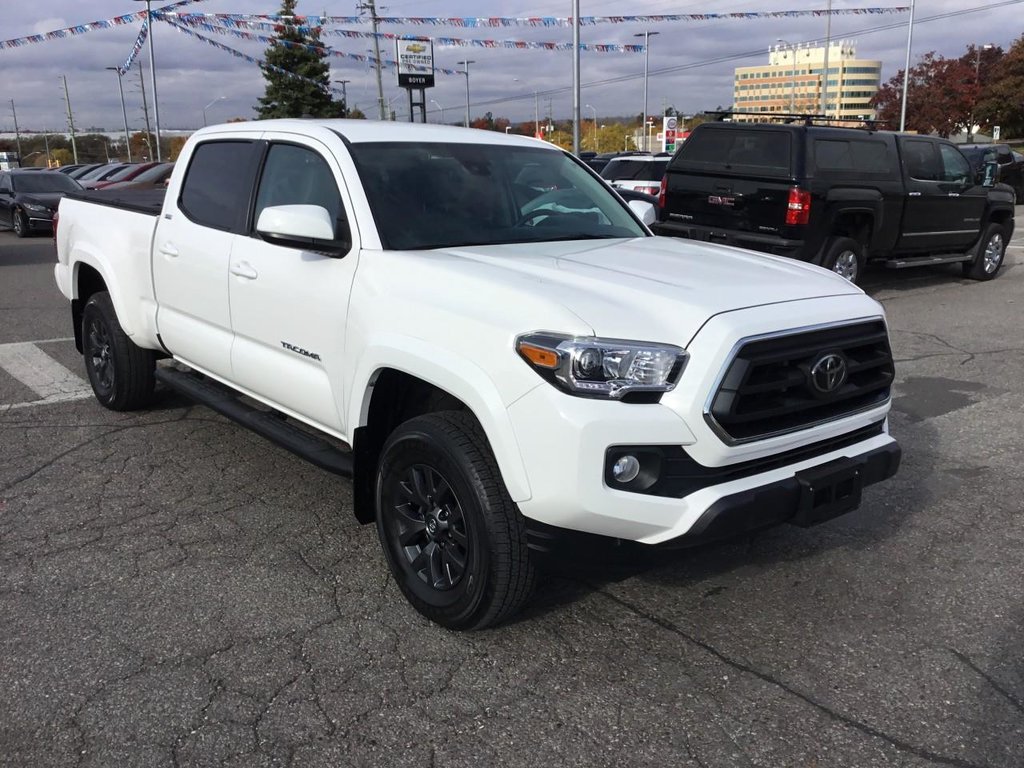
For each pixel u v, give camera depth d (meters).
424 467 3.40
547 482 2.91
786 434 3.16
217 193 4.77
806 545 4.23
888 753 2.76
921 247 11.71
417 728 2.87
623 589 3.79
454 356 3.18
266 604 3.64
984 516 4.56
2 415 6.14
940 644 3.38
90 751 2.74
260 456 5.38
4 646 3.30
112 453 5.41
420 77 31.62
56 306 10.71
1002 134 52.72
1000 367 7.68
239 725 2.88
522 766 2.70
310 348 3.97
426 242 3.86
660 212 11.29
